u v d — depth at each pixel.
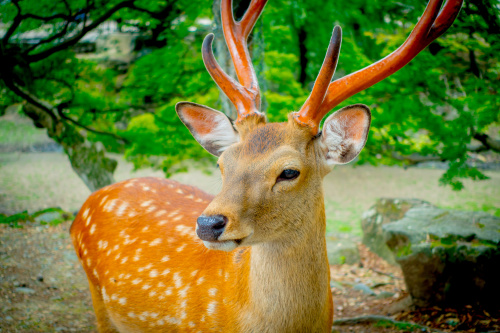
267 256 1.97
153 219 2.61
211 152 2.27
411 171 13.87
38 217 6.65
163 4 5.46
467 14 3.76
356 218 8.78
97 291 2.73
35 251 5.33
